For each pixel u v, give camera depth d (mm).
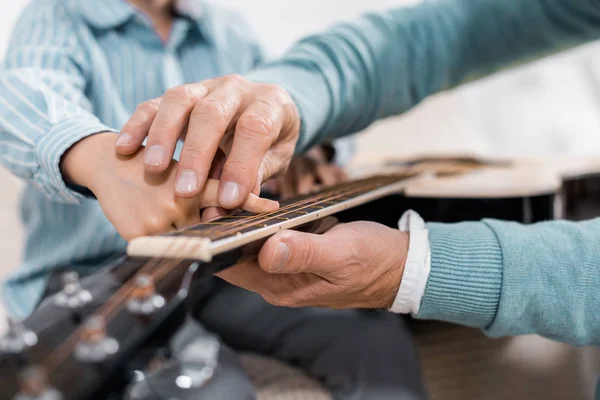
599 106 1814
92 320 276
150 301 304
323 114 669
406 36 796
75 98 657
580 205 961
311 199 547
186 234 376
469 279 488
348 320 818
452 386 937
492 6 805
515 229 522
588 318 492
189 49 1000
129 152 451
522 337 1066
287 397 695
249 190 439
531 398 916
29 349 270
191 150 420
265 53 1130
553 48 829
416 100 843
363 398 701
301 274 448
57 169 488
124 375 263
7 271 954
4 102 546
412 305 505
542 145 1785
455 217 818
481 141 1744
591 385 966
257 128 441
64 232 829
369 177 849
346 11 1617
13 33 813
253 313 821
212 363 616
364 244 457
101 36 877
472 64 845
